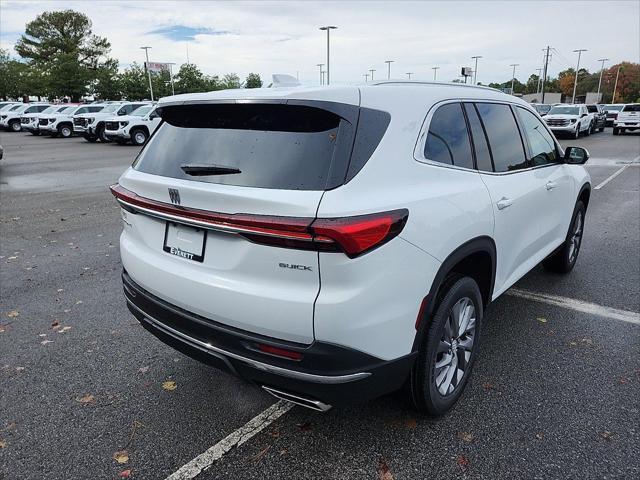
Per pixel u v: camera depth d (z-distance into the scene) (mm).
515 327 4078
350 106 2273
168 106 2777
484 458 2590
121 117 24625
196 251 2480
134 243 2965
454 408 3012
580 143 23016
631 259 5820
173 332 2662
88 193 11289
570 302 4578
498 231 3176
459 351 2977
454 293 2738
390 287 2256
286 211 2094
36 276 5453
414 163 2510
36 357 3693
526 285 5008
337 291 2121
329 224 2033
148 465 2590
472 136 3088
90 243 6852
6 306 4629
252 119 2449
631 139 25281
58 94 59094
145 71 60156
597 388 3191
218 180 2350
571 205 4805
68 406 3094
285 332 2207
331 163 2162
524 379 3311
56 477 2518
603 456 2586
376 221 2137
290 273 2162
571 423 2852
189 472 2541
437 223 2498
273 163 2268
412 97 2619
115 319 4348
